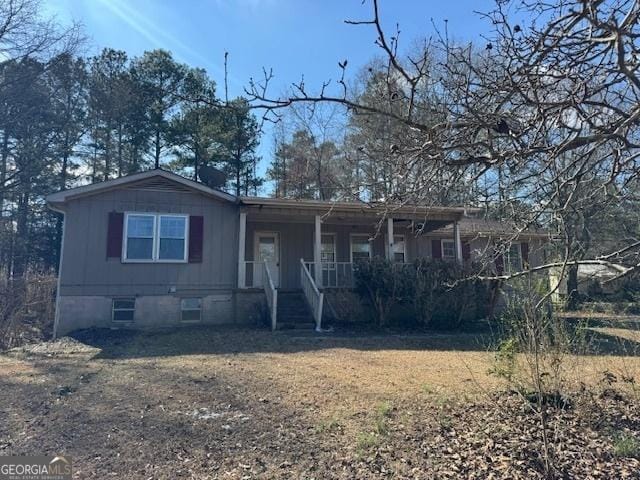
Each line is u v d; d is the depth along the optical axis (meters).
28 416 5.14
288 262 16.36
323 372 7.34
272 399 5.76
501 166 3.24
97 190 12.77
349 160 4.43
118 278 12.81
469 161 3.05
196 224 13.66
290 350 9.58
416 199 3.64
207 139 25.52
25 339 13.45
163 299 13.12
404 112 3.27
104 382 6.71
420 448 4.20
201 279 13.54
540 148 2.92
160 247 13.26
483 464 3.85
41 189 24.77
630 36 2.61
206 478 3.68
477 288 13.56
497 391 5.93
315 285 13.70
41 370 7.70
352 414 5.14
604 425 4.61
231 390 6.19
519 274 3.79
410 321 13.95
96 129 28.06
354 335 11.95
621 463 3.82
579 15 2.44
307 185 15.09
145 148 29.19
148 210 13.26
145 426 4.80
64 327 12.29
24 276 17.05
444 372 7.41
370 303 13.84
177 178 13.40
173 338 11.05
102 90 26.03
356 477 3.68
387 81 2.76
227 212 14.03
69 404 5.58
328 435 4.54
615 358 8.09
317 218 14.41
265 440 4.43
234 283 13.82
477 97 2.93
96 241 12.75
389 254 14.55
